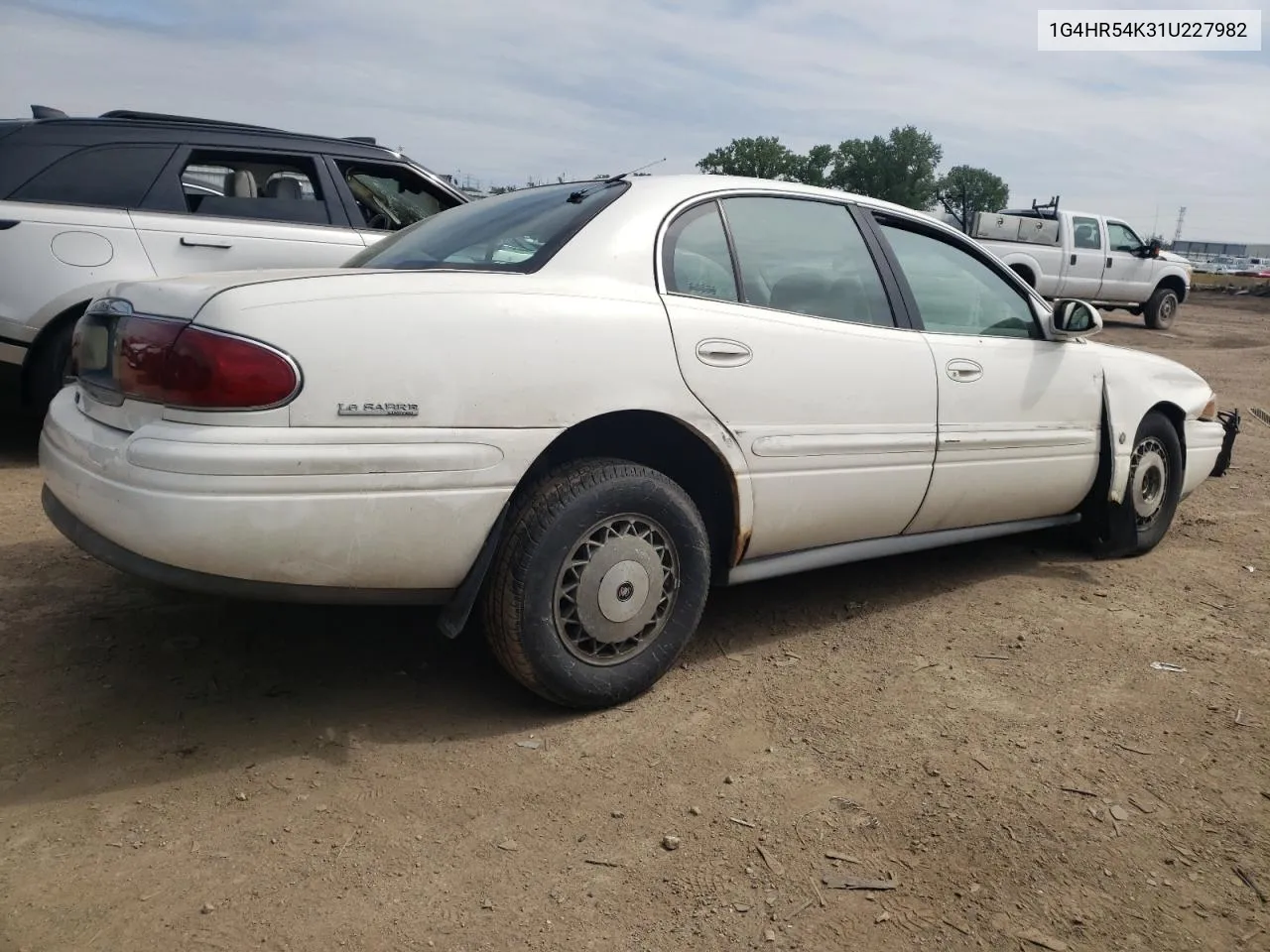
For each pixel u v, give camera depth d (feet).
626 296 9.20
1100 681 10.48
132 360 7.68
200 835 7.15
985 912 6.75
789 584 13.19
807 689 10.01
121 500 7.38
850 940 6.43
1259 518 18.01
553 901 6.64
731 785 8.15
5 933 6.07
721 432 9.64
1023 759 8.77
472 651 10.57
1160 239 59.41
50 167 16.79
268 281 7.80
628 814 7.68
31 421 21.13
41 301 16.29
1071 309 13.11
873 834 7.56
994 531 13.23
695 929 6.46
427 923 6.37
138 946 6.04
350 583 7.93
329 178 19.29
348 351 7.58
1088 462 13.85
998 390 12.40
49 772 7.84
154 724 8.66
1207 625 12.26
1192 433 15.65
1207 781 8.54
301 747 8.43
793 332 10.25
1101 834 7.68
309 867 6.86
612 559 9.02
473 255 9.75
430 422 7.90
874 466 11.02
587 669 9.08
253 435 7.29
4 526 13.66
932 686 10.20
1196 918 6.79
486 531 8.29
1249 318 73.51
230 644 10.37
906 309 11.70
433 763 8.29
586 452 9.48
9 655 9.79
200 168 18.37
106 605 11.15
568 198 10.32
